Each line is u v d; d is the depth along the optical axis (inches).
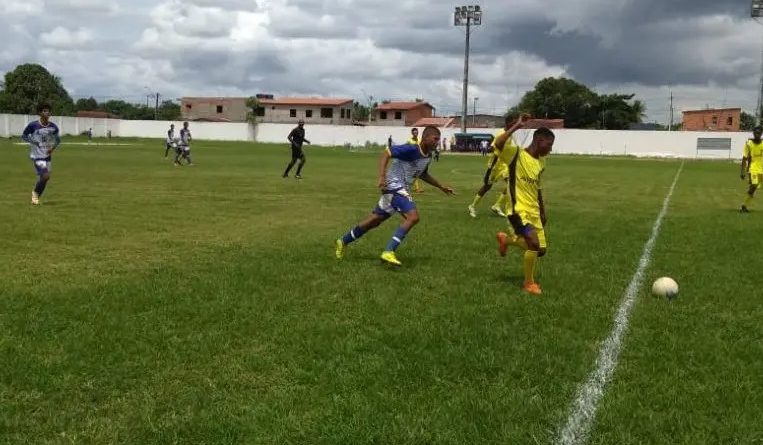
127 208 530.0
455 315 231.1
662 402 158.2
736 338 209.9
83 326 210.8
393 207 317.1
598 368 180.2
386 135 2992.1
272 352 190.9
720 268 322.3
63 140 2465.6
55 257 325.1
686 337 209.3
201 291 258.2
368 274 296.8
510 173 271.3
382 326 217.2
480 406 153.4
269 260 324.8
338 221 478.0
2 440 136.9
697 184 986.7
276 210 539.5
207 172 983.6
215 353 189.6
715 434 142.3
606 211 579.5
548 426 145.0
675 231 453.4
